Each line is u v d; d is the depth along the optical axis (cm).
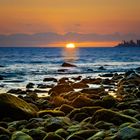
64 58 10462
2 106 1581
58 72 5091
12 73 4778
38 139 1198
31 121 1445
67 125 1366
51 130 1304
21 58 9850
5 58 9675
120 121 1355
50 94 2606
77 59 9762
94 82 3438
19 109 1591
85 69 5734
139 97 2281
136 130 1073
